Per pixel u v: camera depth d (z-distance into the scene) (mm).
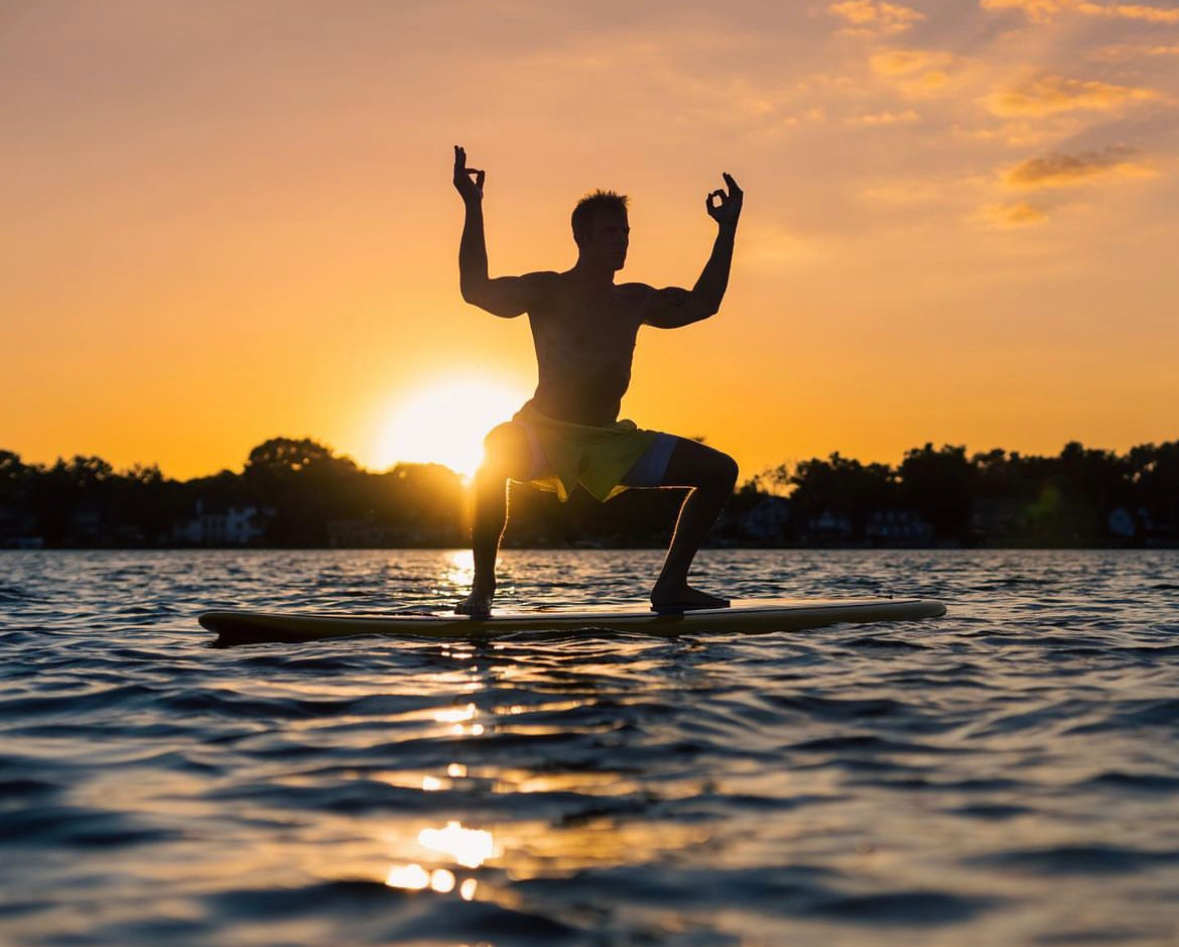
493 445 7402
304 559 63219
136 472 150750
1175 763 3826
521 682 5363
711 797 3408
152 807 3330
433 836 3051
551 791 3477
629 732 4277
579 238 7426
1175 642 7215
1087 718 4582
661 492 117375
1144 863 2812
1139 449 152875
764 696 5008
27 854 2910
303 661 6145
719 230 7738
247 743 4188
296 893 2635
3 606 11703
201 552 112375
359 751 4027
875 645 6785
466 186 7180
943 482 133500
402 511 146125
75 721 4664
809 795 3432
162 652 6914
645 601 9305
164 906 2557
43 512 145000
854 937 2383
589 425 7465
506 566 33250
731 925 2449
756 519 142250
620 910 2533
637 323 7547
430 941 2379
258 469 153500
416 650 6480
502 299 7219
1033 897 2592
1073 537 136500
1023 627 8109
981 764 3818
